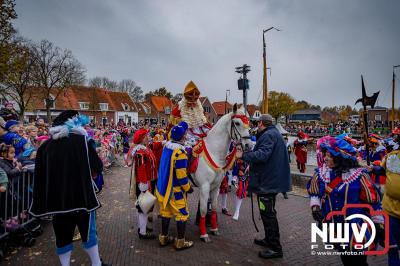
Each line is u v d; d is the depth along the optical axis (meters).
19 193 4.41
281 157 3.89
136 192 4.61
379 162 3.65
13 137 5.07
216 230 4.71
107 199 7.04
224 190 5.76
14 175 4.18
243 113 4.22
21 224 4.28
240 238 4.61
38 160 2.93
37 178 2.91
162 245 4.23
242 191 5.45
